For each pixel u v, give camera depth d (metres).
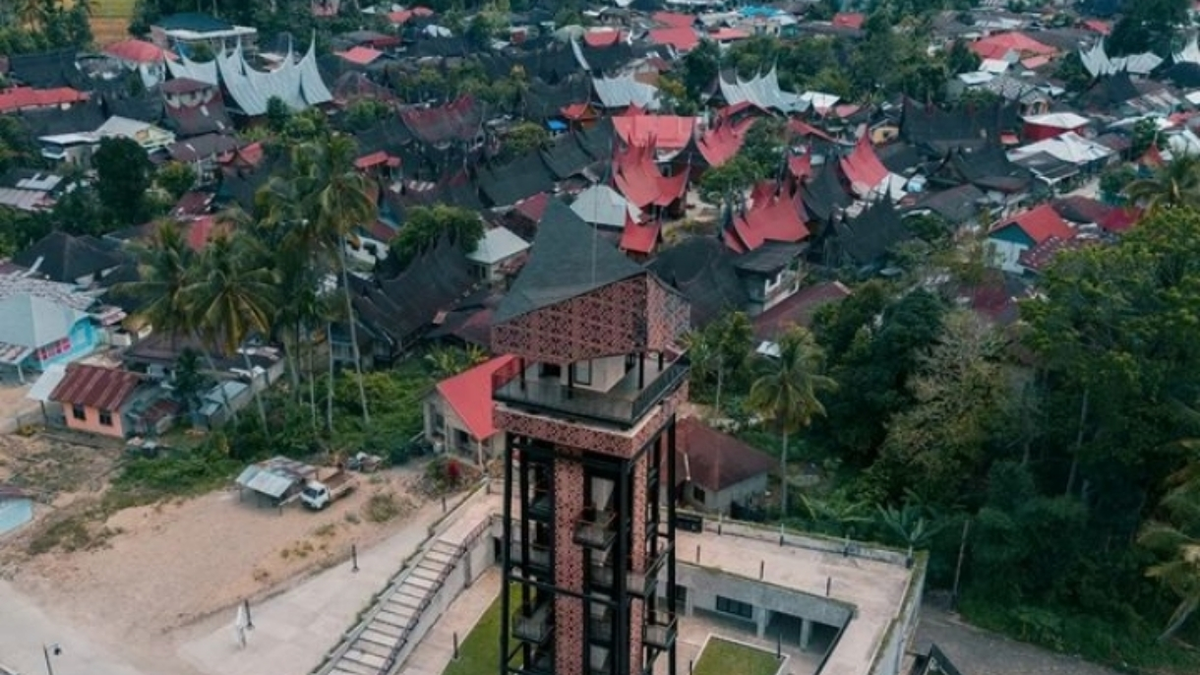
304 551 84.88
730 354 108.44
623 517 53.97
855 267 137.62
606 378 54.44
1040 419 83.69
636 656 60.00
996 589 82.06
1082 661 77.62
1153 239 85.06
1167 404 77.31
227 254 94.94
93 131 183.50
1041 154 178.25
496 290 129.00
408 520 89.44
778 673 70.12
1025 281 128.38
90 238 135.88
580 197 147.62
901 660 73.75
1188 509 71.50
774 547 79.31
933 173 171.25
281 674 71.50
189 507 91.25
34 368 114.38
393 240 133.88
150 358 110.56
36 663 72.06
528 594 59.62
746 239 135.62
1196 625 79.88
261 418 102.12
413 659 71.94
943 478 86.44
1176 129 188.38
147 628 76.00
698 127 190.25
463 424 95.25
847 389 96.75
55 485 95.00
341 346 116.50
